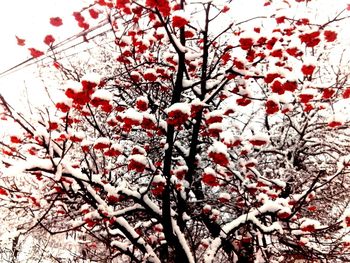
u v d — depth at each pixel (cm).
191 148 539
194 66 548
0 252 786
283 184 534
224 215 787
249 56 448
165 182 458
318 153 799
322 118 786
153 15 442
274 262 526
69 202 539
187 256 477
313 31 394
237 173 551
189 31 480
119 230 493
